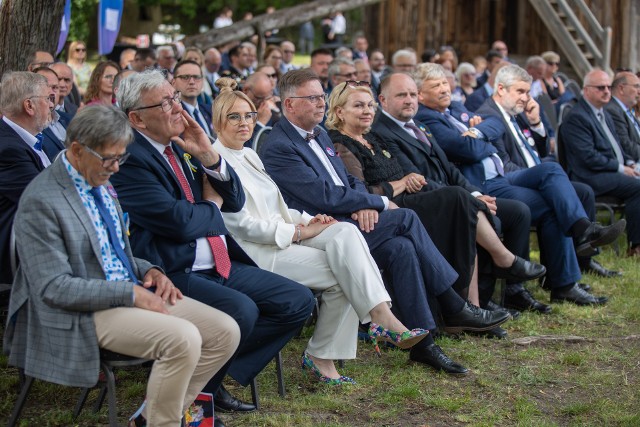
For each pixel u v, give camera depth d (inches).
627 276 242.8
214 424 132.3
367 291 150.2
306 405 145.3
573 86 427.2
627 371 167.5
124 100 136.3
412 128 209.8
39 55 212.8
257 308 134.6
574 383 160.4
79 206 115.3
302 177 170.1
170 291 123.8
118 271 120.9
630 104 291.0
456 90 357.1
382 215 168.9
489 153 226.7
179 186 138.5
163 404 114.8
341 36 754.2
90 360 113.4
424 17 616.1
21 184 151.3
